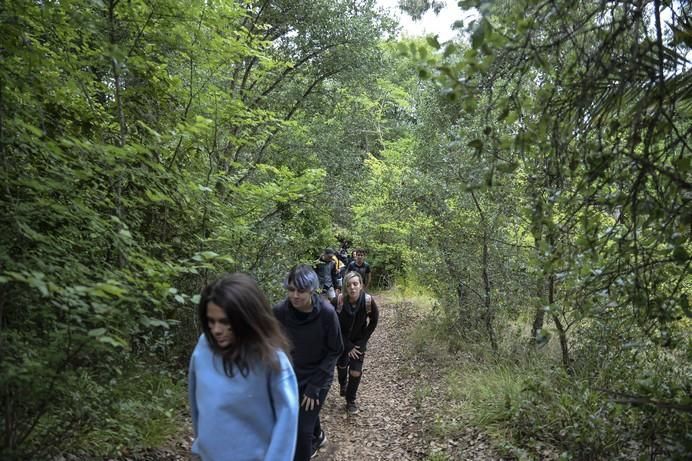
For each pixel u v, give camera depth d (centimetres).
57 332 247
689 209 221
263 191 598
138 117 488
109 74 450
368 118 1714
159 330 487
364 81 1192
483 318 744
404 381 705
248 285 196
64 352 244
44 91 334
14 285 244
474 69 204
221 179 541
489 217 686
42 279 234
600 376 416
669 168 225
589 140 251
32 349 251
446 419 518
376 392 671
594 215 273
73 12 333
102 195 356
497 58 213
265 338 192
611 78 227
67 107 391
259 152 969
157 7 419
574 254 267
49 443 276
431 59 216
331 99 1235
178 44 462
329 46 1085
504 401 494
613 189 301
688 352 323
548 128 235
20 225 232
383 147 1925
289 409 189
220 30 509
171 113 519
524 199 524
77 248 311
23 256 240
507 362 636
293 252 775
